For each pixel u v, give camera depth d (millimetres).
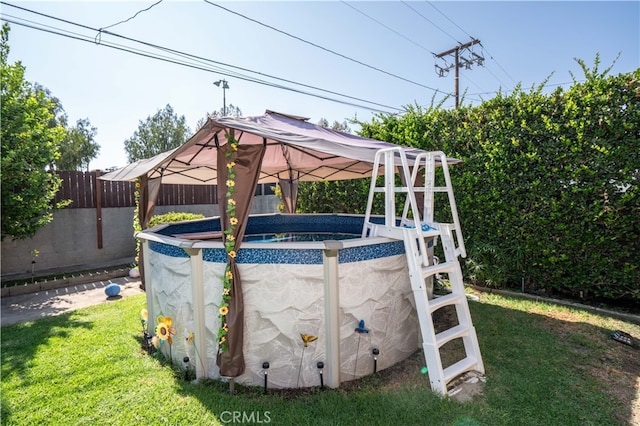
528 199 6844
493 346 4758
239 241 3809
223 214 3875
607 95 5766
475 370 4012
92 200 10719
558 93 6398
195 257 4035
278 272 3891
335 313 3861
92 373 4172
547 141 6574
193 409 3414
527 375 3973
